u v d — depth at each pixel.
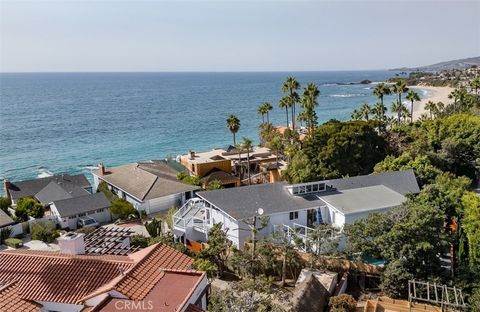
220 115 198.38
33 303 21.59
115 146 127.44
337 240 36.00
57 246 49.50
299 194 46.28
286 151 75.88
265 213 42.12
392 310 29.56
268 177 75.00
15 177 93.69
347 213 41.06
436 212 33.25
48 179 71.19
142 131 154.38
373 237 34.66
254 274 36.25
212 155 86.56
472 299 28.69
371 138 63.94
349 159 59.94
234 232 41.84
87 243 44.59
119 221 57.88
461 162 64.38
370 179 50.59
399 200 44.16
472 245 33.00
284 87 100.06
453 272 33.12
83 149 123.25
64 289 22.39
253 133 146.88
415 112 181.88
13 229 52.44
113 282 21.91
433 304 30.12
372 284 34.50
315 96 89.06
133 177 69.06
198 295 22.34
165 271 23.59
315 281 31.44
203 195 45.28
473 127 65.19
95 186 77.88
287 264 35.69
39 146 128.00
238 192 46.25
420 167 54.28
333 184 48.97
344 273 34.84
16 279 23.33
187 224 46.78
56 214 56.84
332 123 65.88
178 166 80.94
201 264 34.25
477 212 35.41
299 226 41.44
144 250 27.03
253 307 25.83
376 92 111.06
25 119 189.62
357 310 30.19
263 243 37.12
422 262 32.22
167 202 62.97
